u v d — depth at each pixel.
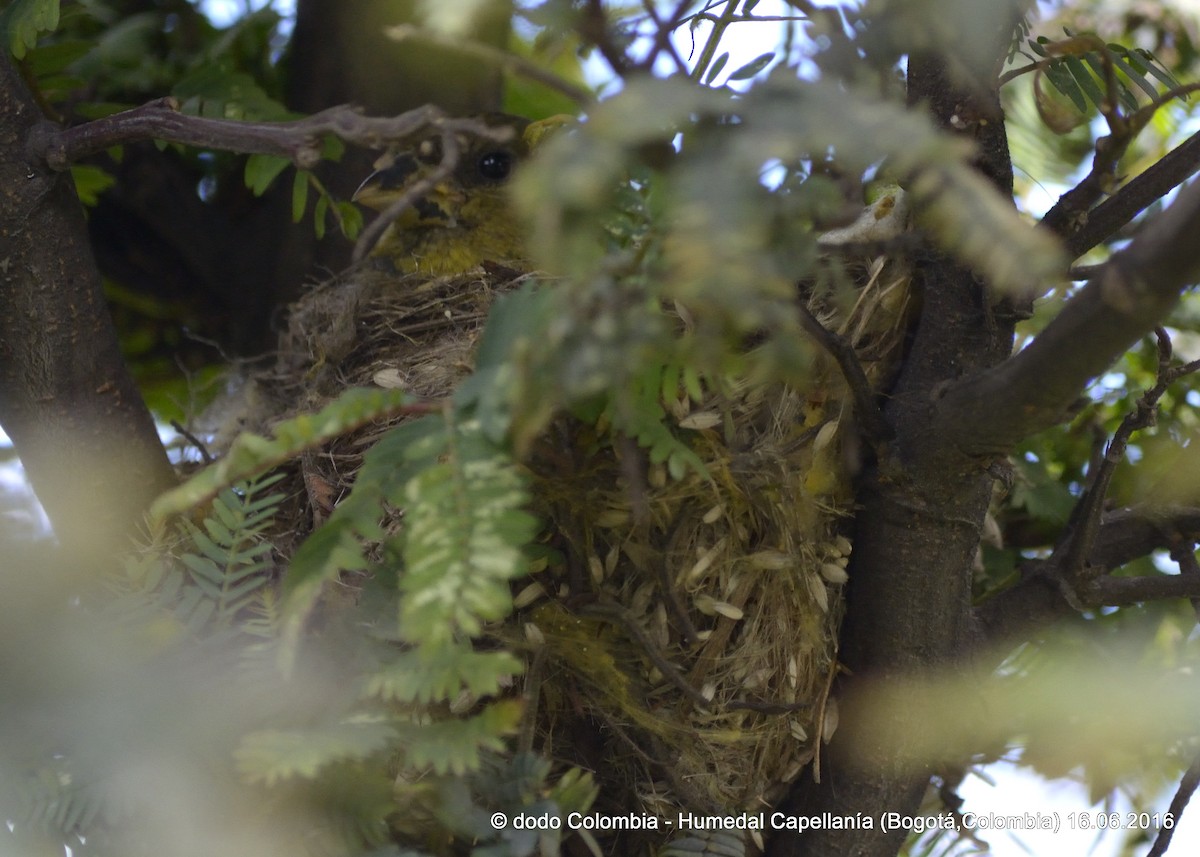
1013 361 2.28
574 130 1.59
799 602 2.89
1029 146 4.11
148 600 2.37
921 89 2.66
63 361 2.95
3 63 2.79
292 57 4.20
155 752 2.16
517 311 1.92
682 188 1.43
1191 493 3.28
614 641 2.79
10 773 2.15
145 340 4.55
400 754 2.40
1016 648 3.18
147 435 3.09
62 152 2.76
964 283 2.77
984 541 3.67
